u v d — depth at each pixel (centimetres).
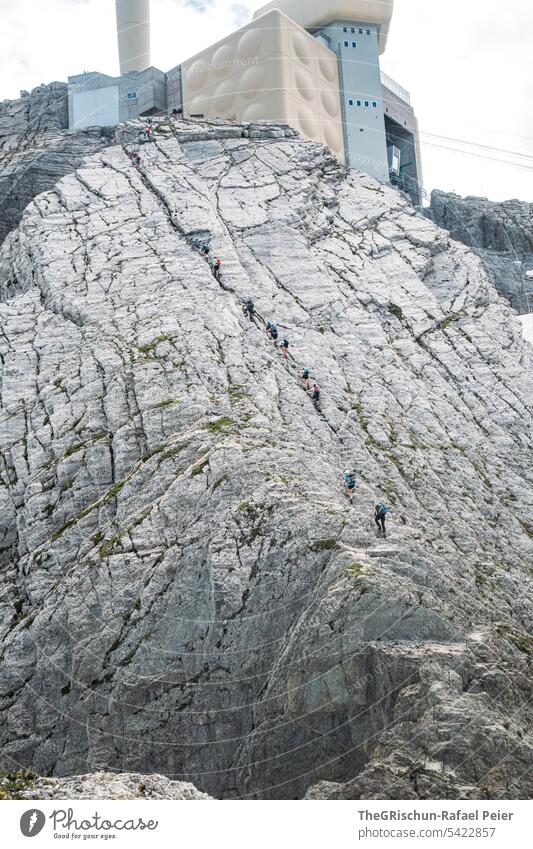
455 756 3144
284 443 4691
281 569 3872
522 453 5719
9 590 4488
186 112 9562
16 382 5547
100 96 10056
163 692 3862
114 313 5988
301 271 6950
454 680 3366
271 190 7881
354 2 9688
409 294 7006
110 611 4081
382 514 4159
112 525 4400
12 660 4169
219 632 3825
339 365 6000
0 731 4059
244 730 3694
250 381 5288
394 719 3322
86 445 4875
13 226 8862
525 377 6312
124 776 3195
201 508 4228
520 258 10625
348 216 7912
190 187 7706
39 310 6272
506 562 4672
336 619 3516
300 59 9188
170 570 4072
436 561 4122
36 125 10244
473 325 6794
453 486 5125
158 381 5134
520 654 3694
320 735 3469
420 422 5644
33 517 4719
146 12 10412
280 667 3616
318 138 9219
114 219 7169
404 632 3528
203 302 5981
